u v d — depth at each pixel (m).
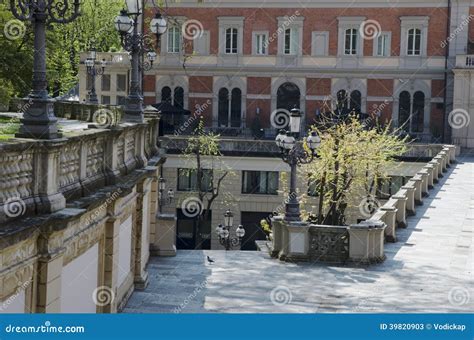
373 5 56.31
